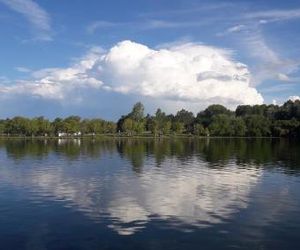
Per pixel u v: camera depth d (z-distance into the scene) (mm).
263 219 37031
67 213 39031
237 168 76812
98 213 39062
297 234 32656
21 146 157625
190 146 160375
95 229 33812
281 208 41312
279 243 30578
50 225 34906
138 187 53719
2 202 43875
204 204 43000
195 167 78438
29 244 30156
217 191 50812
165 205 42500
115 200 44938
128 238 31531
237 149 139500
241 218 37312
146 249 29234
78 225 34938
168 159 97000
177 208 41125
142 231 33281
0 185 55312
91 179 61219
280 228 34219
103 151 126938
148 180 60219
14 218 37156
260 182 58406
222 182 58406
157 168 76688
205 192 50062
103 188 52875
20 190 51281
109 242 30641
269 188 53188
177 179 61312
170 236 32031
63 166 80125
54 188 52812
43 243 30391
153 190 51406
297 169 75000
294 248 29578
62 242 30594
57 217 37531
